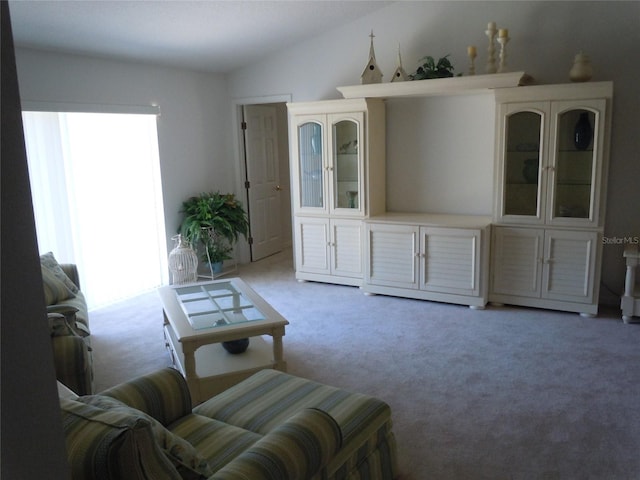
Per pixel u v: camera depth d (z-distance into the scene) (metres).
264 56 5.78
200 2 3.99
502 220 4.48
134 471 1.31
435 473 2.38
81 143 4.82
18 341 0.63
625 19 4.19
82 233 4.91
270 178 6.92
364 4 4.86
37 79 4.30
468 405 2.96
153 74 5.30
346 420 2.02
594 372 3.31
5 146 0.61
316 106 5.14
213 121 6.09
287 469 1.57
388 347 3.81
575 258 4.27
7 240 0.62
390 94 4.78
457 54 4.85
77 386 2.73
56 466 0.69
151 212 5.55
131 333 4.30
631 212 4.42
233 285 3.91
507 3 4.57
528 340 3.86
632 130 4.30
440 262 4.69
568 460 2.44
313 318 4.47
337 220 5.26
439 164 5.12
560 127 4.15
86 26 3.97
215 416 2.14
